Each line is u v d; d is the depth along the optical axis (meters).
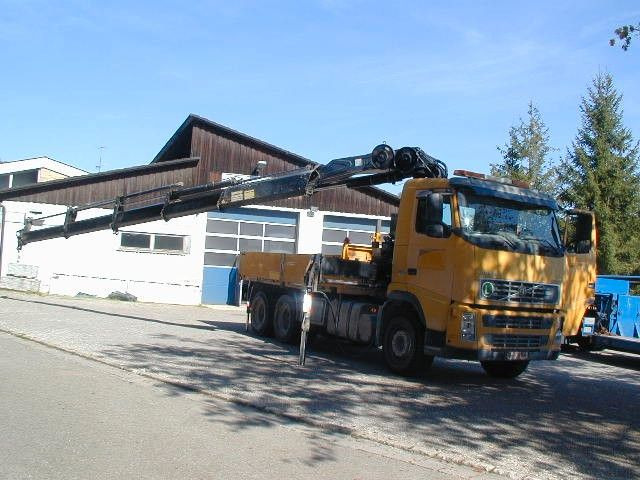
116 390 8.53
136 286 25.34
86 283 24.97
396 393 9.52
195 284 25.91
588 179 30.58
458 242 9.92
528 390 10.70
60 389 8.36
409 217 10.85
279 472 5.74
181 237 25.92
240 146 26.59
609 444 7.55
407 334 10.80
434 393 9.75
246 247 26.72
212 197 15.02
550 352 10.56
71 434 6.44
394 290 10.97
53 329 13.95
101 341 12.62
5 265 24.34
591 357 16.25
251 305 15.79
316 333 13.47
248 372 10.34
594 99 32.34
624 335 15.42
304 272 13.33
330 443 6.79
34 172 33.31
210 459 5.95
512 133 38.50
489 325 9.81
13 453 5.77
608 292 16.28
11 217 24.31
